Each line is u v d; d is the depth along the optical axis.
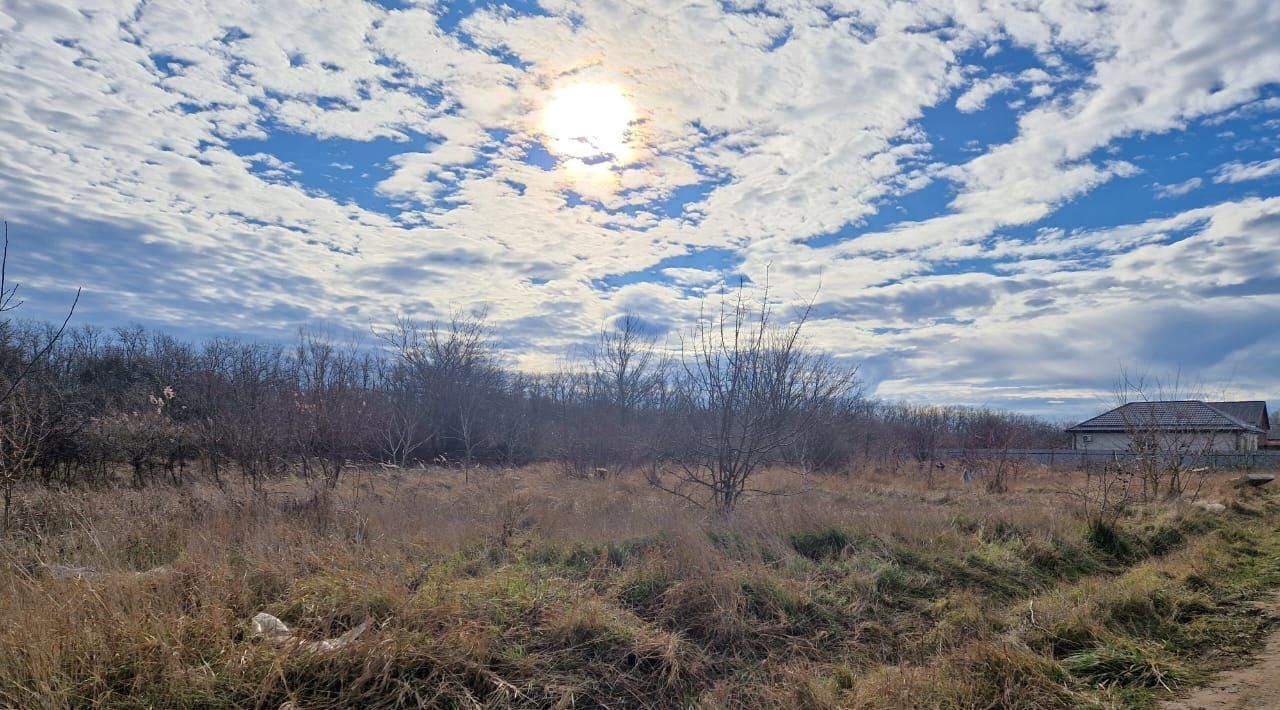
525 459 31.14
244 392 19.59
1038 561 9.81
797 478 21.81
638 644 5.86
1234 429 33.00
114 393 24.19
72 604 5.01
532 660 5.39
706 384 11.66
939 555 9.34
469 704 4.76
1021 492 20.78
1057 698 5.27
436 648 5.19
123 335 30.81
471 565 7.68
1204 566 9.30
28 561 6.72
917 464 27.86
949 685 5.35
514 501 12.29
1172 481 17.50
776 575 7.83
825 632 6.76
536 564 7.82
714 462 11.95
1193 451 19.20
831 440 24.64
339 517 9.45
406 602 5.84
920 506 14.77
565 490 17.23
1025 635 6.58
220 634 4.99
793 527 9.96
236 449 17.05
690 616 6.65
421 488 17.56
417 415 24.64
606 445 24.50
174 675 4.44
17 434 10.85
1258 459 28.03
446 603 5.92
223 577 6.09
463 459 28.59
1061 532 11.00
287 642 4.90
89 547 7.41
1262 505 16.58
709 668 5.89
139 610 5.04
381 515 9.88
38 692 4.16
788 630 6.74
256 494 10.59
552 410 33.16
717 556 7.87
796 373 11.90
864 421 30.17
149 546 7.77
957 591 8.12
